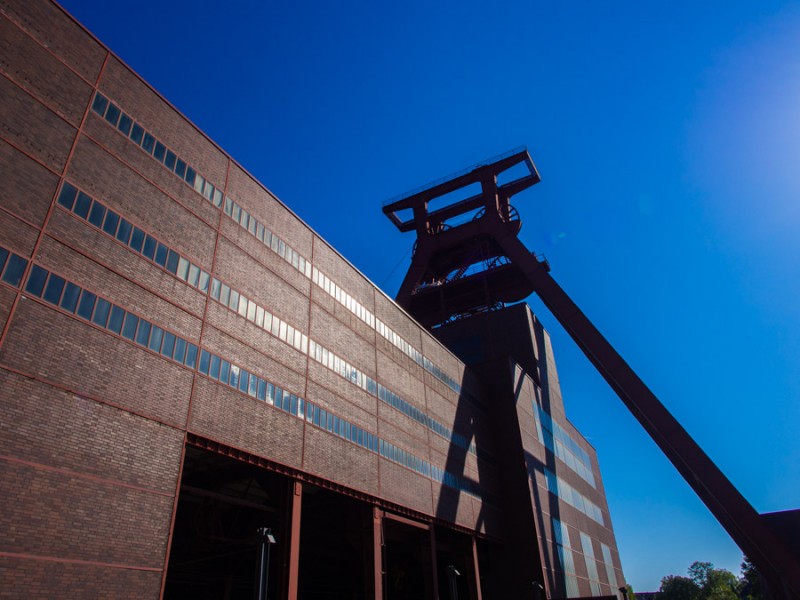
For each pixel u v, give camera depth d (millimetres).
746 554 52406
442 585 56688
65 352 21391
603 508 92062
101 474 21266
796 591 46625
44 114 23375
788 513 53250
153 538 22328
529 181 76062
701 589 170625
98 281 23453
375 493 37969
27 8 23875
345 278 41719
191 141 30734
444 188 77750
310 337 35688
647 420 58562
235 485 34562
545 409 74625
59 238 22406
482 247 78062
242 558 37281
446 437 51281
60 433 20391
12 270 20500
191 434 25578
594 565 75812
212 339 28172
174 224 28062
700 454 53344
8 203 20984
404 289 73938
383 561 37781
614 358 60188
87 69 25891
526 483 59844
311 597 50844
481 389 63469
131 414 23125
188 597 41750
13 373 19594
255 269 32625
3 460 18562
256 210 34188
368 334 42906
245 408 28891
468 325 79938
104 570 20297
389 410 42812
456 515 48438
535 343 78312
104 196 24844
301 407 33000
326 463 33781
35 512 18922
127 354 23734
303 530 41969
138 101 28109
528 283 79125
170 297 26578
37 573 18438
